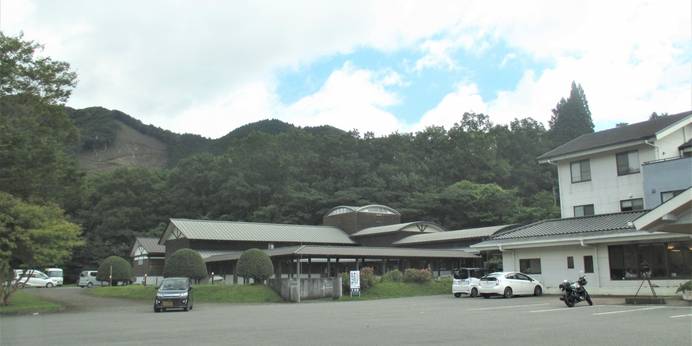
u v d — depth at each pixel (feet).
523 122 355.36
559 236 96.89
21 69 95.04
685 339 36.19
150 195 269.23
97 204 263.70
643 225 66.39
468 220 231.09
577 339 37.17
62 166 97.81
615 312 57.82
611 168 111.75
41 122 98.58
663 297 77.51
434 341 37.45
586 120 315.99
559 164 121.60
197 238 161.38
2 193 83.71
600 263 93.50
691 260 82.58
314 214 252.21
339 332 44.06
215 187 273.33
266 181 270.67
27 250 80.74
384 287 119.85
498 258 145.38
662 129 104.32
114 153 619.26
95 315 73.67
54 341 41.81
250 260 118.32
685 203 62.54
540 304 74.23
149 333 46.57
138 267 201.67
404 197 253.85
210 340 40.52
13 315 75.87
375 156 294.05
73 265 239.91
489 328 44.93
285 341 38.96
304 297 110.93
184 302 80.53
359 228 197.88
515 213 221.25
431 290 123.44
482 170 288.71
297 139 309.42
